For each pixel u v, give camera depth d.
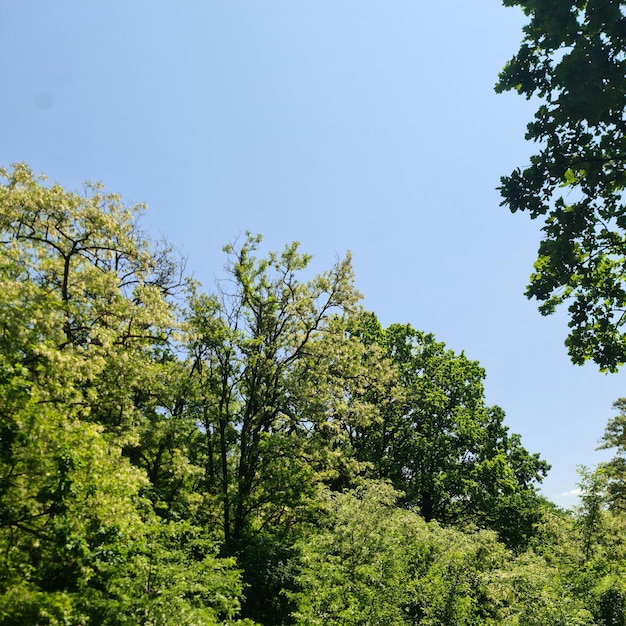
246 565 16.44
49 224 14.12
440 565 14.93
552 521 21.70
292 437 20.00
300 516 20.38
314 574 13.58
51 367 9.54
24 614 6.72
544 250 7.86
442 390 30.12
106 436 11.91
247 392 20.88
